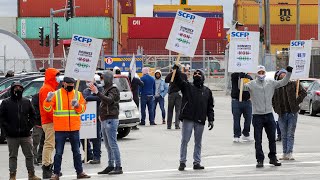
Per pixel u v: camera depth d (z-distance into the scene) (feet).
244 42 119.44
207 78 431.43
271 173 103.60
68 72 103.55
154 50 470.80
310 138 157.48
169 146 145.89
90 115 119.14
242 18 489.67
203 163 118.21
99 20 444.14
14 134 100.01
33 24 455.63
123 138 163.73
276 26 498.69
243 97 149.59
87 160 123.65
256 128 111.65
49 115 105.29
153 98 203.10
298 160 119.65
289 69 111.14
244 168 110.73
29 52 339.77
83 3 444.14
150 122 203.72
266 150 134.31
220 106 296.30
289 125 119.14
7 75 202.28
